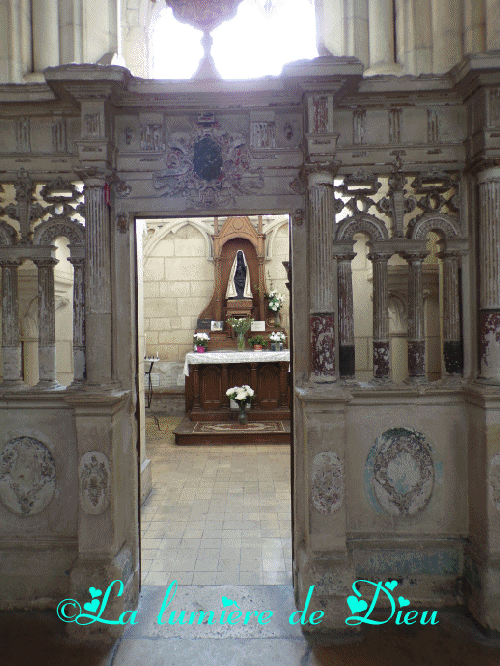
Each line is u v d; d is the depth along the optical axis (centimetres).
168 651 294
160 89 323
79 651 295
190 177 342
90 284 324
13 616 329
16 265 350
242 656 288
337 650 292
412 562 338
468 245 343
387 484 343
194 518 475
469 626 314
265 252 947
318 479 322
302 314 346
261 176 342
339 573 312
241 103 338
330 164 315
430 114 341
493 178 317
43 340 353
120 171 342
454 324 345
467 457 343
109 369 330
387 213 347
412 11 396
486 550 315
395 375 482
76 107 331
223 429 759
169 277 949
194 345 886
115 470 326
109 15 411
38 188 422
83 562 319
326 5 418
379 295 350
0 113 340
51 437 346
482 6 368
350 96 333
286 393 838
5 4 388
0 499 347
